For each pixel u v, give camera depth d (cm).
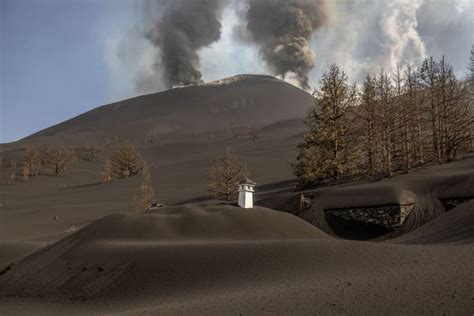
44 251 3284
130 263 2589
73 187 12219
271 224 3416
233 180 7531
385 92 5906
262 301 1505
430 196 3931
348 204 4184
